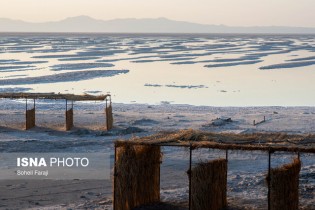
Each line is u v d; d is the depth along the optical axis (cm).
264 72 8631
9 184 2375
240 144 1728
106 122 3803
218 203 1909
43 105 5050
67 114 3809
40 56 12031
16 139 3444
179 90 6462
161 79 7588
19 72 8319
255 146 1684
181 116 4462
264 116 4322
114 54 12975
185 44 19588
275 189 1675
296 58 11600
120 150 1827
